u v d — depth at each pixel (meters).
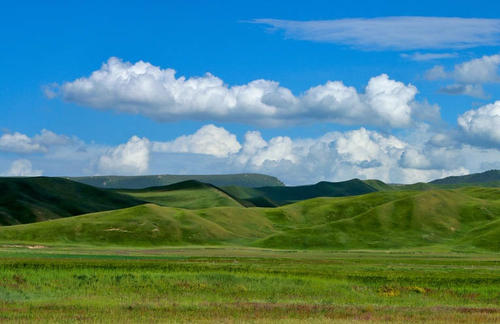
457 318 50.03
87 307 53.50
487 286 74.31
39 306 53.66
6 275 67.56
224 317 49.25
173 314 50.31
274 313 52.03
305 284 71.56
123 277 70.75
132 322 45.66
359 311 54.12
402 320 48.75
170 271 77.31
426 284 74.94
